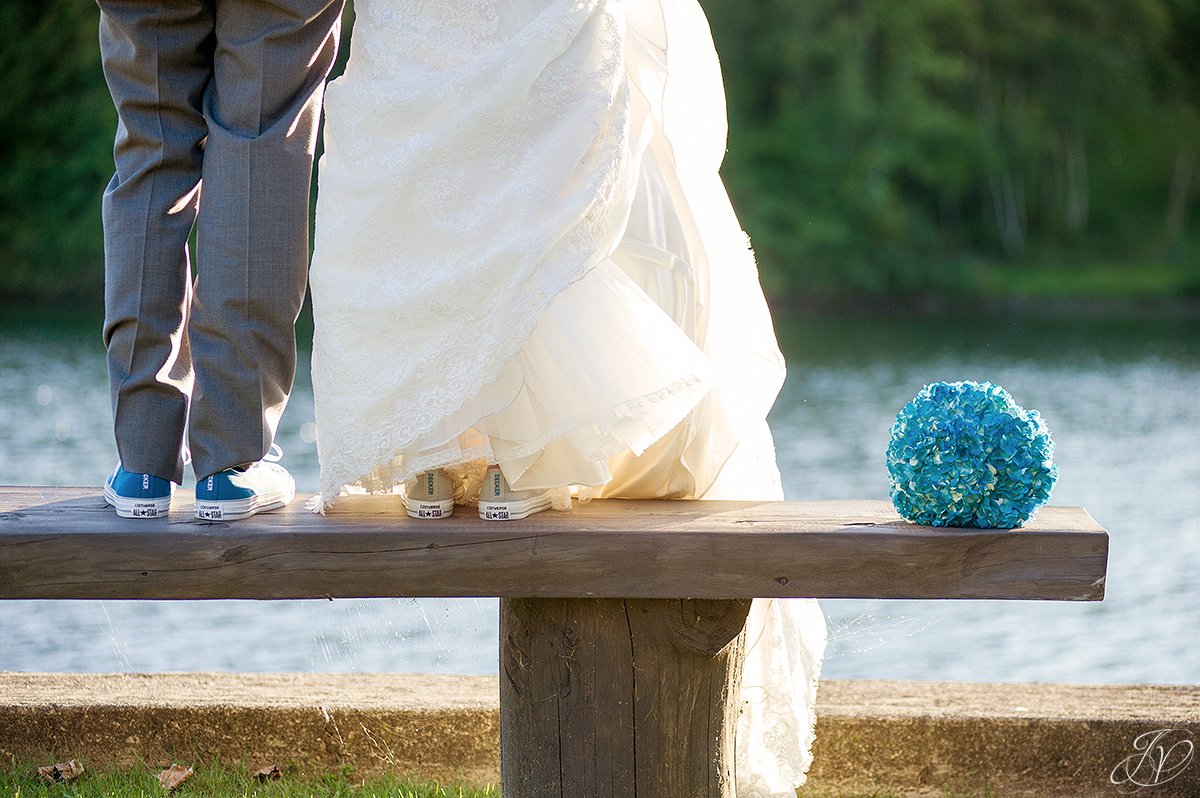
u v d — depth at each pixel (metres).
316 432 3.20
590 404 3.02
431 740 4.24
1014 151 54.81
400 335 3.03
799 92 49.75
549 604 3.11
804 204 48.84
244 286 3.05
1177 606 8.73
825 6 50.09
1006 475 3.02
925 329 36.41
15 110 42.06
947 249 51.16
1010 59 55.28
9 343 24.86
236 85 3.07
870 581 3.00
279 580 3.00
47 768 4.12
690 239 3.31
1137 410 19.75
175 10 3.05
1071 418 18.86
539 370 3.05
